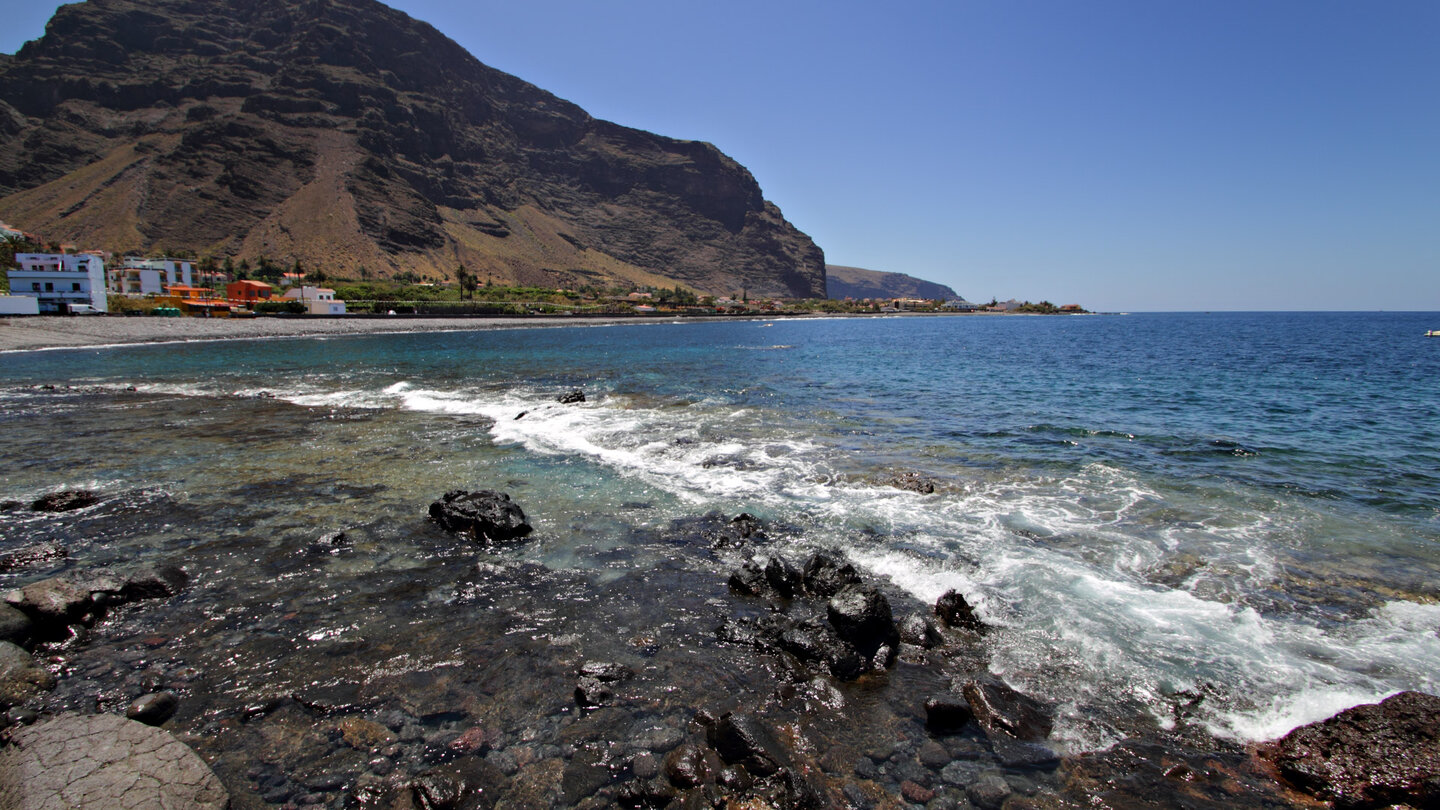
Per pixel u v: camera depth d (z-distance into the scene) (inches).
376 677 241.9
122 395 959.6
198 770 185.5
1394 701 210.8
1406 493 469.4
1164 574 327.9
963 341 2817.4
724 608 299.9
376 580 326.3
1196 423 757.3
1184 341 2696.9
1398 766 186.5
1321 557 348.5
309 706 225.0
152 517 416.8
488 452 593.9
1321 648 258.1
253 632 275.0
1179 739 210.5
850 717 222.7
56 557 348.8
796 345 2487.7
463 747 205.0
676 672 247.1
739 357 1840.6
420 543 375.6
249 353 1819.6
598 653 260.2
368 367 1435.8
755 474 523.8
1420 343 2448.3
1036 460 574.2
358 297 4697.3
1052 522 407.5
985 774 195.6
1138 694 231.6
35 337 2033.7
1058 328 4559.5
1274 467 546.9
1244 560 344.5
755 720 219.6
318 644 265.3
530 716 220.7
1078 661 252.1
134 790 174.9
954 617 284.0
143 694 231.5
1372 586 312.7
